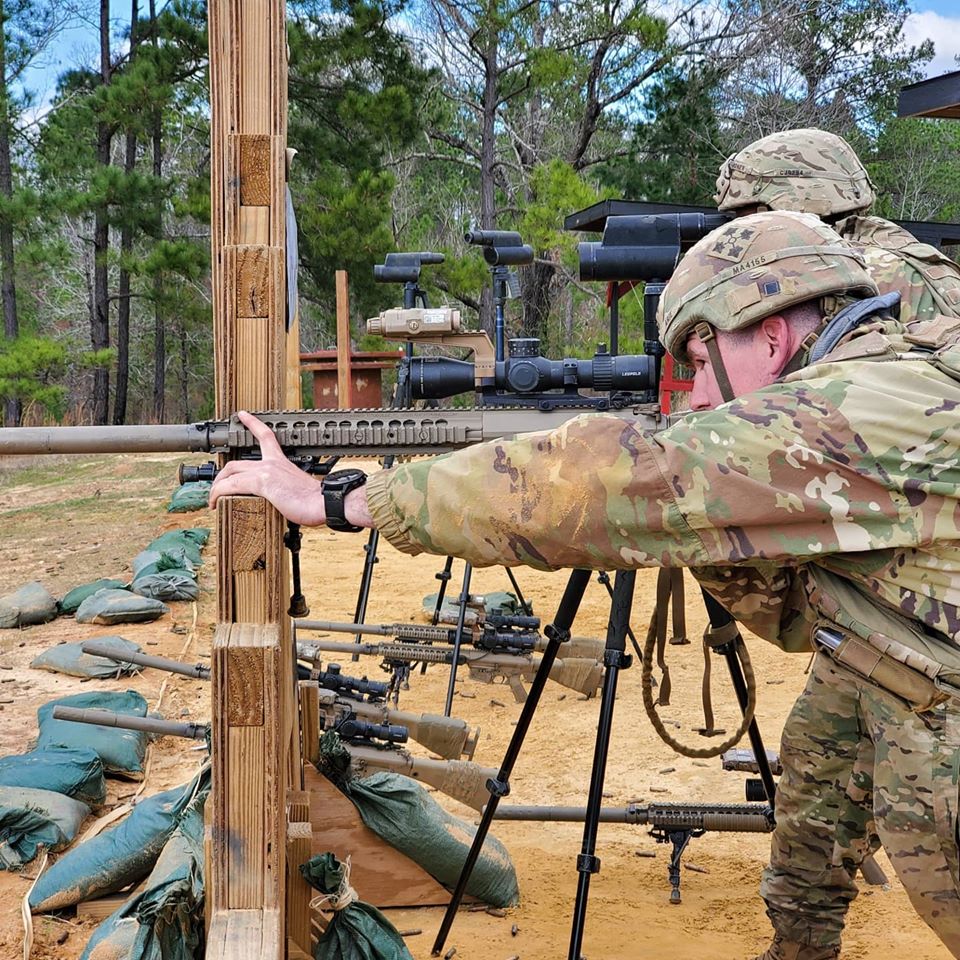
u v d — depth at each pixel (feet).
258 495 7.59
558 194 68.03
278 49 7.91
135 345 130.41
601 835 14.87
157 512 43.93
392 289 78.33
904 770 7.16
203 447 7.82
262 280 7.91
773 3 90.33
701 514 6.62
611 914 12.21
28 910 12.05
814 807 9.49
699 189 93.86
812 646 8.23
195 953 8.89
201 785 12.09
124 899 12.38
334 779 11.89
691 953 11.19
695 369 8.05
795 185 13.11
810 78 99.81
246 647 7.61
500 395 8.32
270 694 7.68
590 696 18.30
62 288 127.75
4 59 87.40
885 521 6.64
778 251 7.45
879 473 6.57
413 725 13.75
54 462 66.28
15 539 39.37
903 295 12.36
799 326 7.48
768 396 6.81
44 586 30.60
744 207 13.57
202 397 138.10
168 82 81.15
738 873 13.56
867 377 6.80
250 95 7.92
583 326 97.55
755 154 13.43
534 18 81.05
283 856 8.03
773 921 9.95
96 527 41.09
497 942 11.36
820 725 9.31
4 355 72.43
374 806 11.83
